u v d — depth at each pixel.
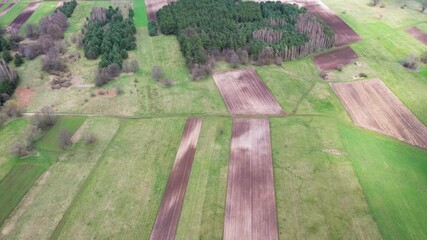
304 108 70.94
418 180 53.81
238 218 48.47
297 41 90.38
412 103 72.12
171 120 68.50
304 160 57.50
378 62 87.62
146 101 74.50
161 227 47.62
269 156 58.78
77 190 53.38
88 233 46.91
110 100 75.06
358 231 45.97
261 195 51.72
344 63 87.81
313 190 52.03
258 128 65.50
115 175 55.88
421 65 85.81
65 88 79.62
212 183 54.12
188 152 60.31
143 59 91.94
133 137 64.12
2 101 73.62
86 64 89.69
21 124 68.25
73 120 69.06
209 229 47.06
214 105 72.69
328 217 47.91
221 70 85.62
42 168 57.72
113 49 90.00
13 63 90.31
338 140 61.72
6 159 59.62
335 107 71.00
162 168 57.09
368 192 51.56
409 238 45.16
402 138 62.81
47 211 50.19
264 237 45.81
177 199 51.66
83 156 59.91
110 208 50.34
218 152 60.09
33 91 78.75
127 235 46.62
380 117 68.38
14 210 50.59
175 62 90.06
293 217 48.16
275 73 83.56
